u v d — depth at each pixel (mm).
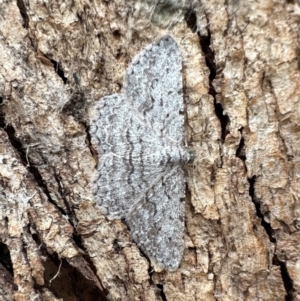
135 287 51
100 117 51
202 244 50
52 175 51
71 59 50
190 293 50
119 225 50
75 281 51
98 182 51
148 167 52
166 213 51
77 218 51
